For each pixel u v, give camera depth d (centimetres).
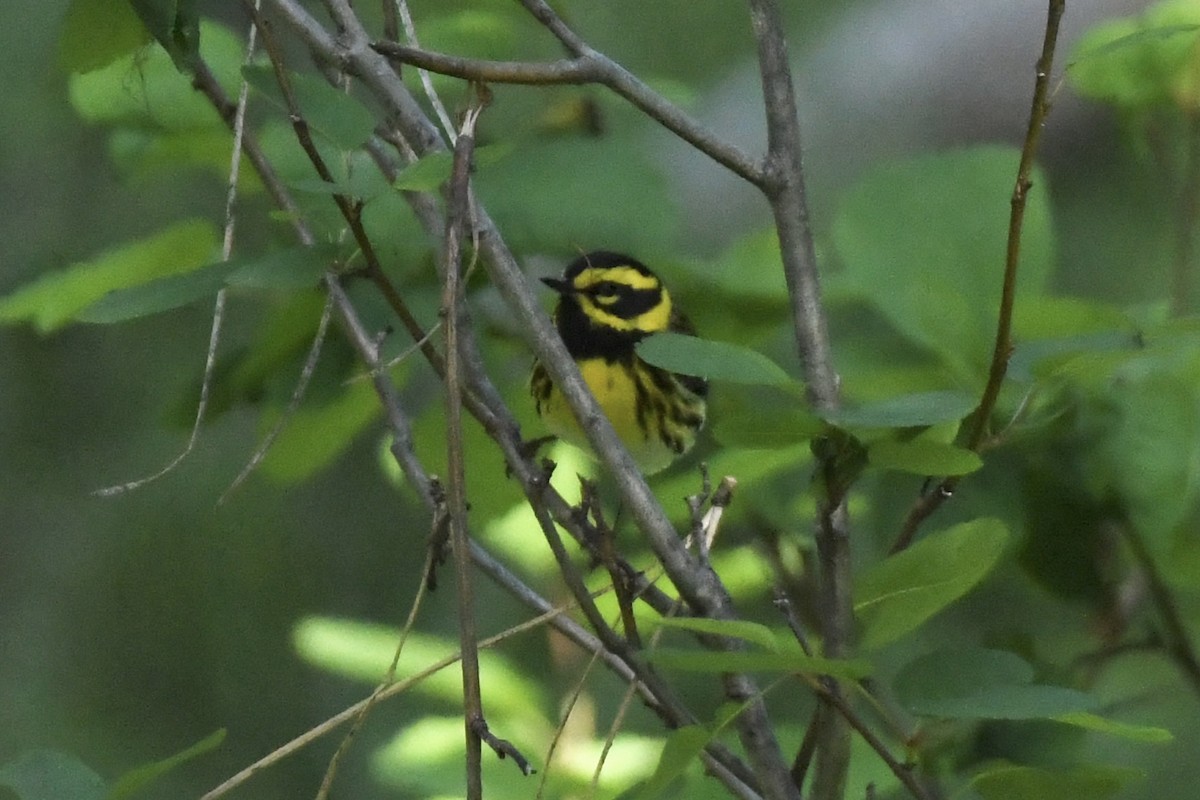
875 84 1205
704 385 895
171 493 1193
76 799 464
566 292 904
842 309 788
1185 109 720
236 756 1191
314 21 582
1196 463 674
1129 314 707
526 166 670
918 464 481
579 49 529
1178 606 749
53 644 1175
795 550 747
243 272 502
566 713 497
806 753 521
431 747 741
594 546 558
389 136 611
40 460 1175
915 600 479
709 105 1181
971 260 626
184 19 539
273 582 1215
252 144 611
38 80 1042
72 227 1091
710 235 1112
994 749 597
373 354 614
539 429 846
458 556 460
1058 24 480
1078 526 676
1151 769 958
